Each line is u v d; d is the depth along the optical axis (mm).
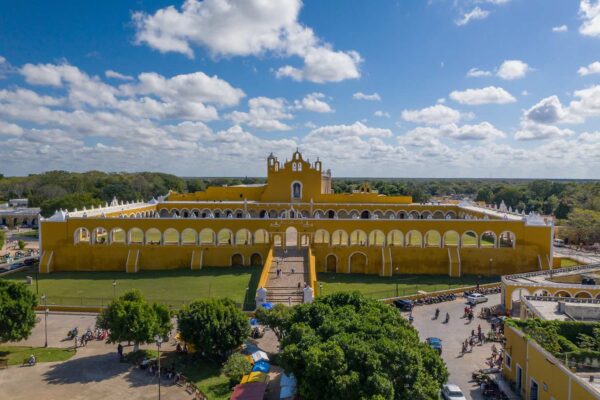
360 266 71312
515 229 71250
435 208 99562
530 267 70812
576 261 77812
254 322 47344
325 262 71375
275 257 67688
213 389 34219
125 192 154250
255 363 35219
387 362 26562
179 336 39750
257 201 101375
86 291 59812
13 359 39625
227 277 65562
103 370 37500
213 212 97938
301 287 56688
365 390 25234
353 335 28453
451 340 44062
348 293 35875
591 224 99812
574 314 39938
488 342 43625
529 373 31844
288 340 31406
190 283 62781
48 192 162125
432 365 28703
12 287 41656
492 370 37219
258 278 64562
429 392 26547
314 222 72062
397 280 66812
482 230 71875
